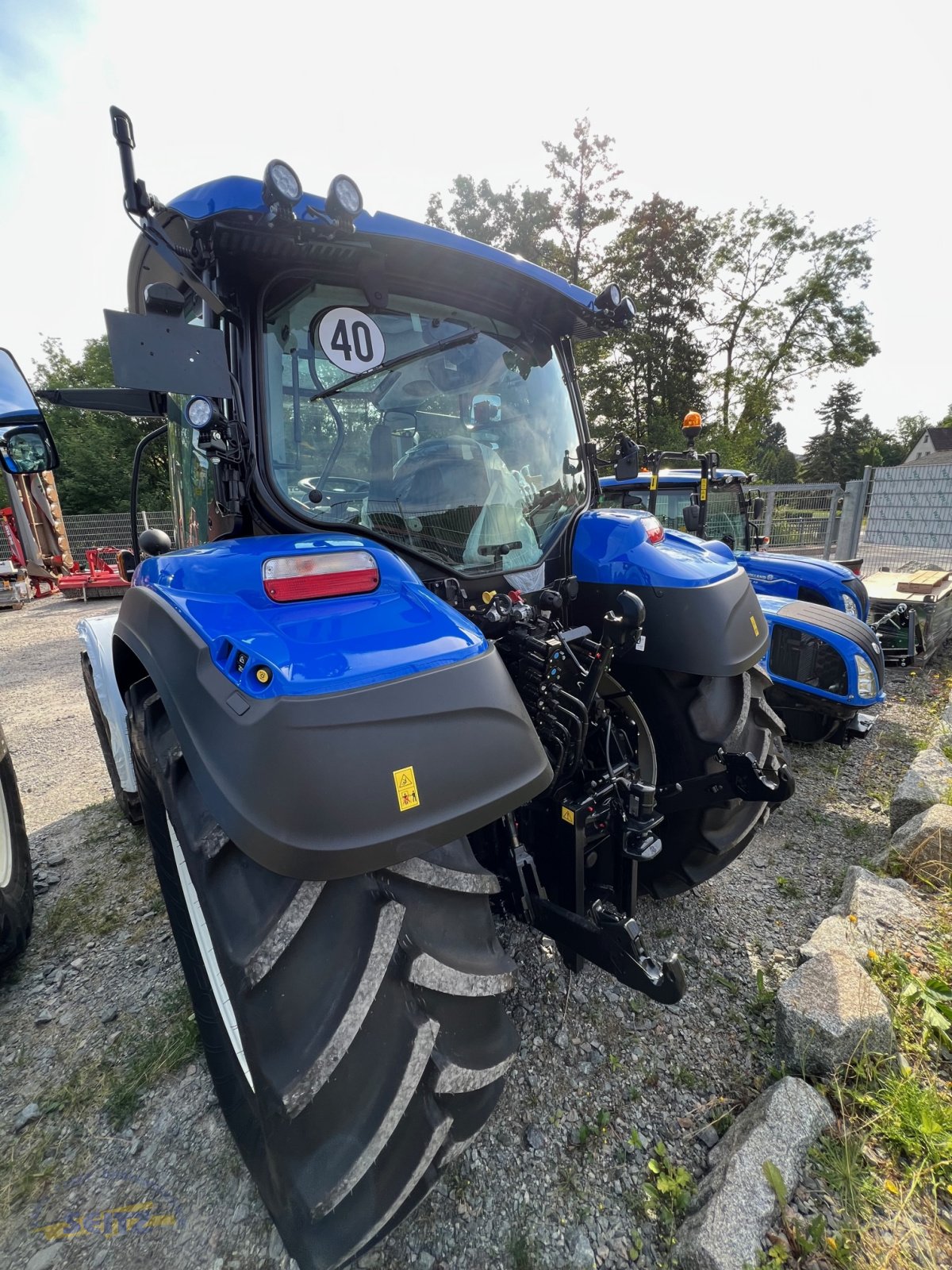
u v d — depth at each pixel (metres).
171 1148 1.47
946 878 2.10
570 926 1.55
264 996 0.98
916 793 2.57
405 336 1.72
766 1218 1.20
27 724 4.83
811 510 8.89
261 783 0.93
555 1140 1.45
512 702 1.13
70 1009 1.92
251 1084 1.21
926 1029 1.57
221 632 1.09
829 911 2.23
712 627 1.81
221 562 1.23
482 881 1.11
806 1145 1.31
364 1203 1.04
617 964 1.45
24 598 11.02
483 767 1.04
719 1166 1.32
